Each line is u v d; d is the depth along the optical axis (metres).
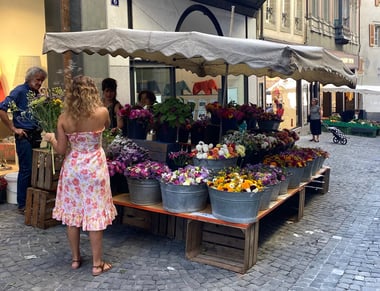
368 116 32.59
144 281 4.24
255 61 4.57
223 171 4.80
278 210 6.70
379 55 32.53
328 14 24.45
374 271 4.57
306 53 5.02
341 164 11.45
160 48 4.90
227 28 12.48
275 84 17.23
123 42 5.21
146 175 4.80
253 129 7.37
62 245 5.08
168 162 5.39
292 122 19.23
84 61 7.95
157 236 5.45
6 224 5.73
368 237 5.61
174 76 10.38
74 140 4.14
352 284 4.27
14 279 4.25
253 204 4.35
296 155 6.34
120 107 6.55
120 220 5.81
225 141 5.67
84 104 4.04
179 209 4.67
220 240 4.80
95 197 4.20
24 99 5.81
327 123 21.64
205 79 11.83
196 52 4.69
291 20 18.72
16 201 6.60
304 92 20.34
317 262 4.79
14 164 7.71
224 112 6.36
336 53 25.34
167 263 4.65
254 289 4.12
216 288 4.12
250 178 4.61
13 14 8.30
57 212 4.31
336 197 7.67
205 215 4.60
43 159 5.56
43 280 4.23
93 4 8.05
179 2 10.28
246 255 4.45
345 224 6.13
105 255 4.84
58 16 7.93
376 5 31.98
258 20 15.30
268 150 6.19
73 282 4.20
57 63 8.02
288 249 5.15
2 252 4.86
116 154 5.20
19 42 8.30
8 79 8.38
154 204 4.99
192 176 4.67
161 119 5.43
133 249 5.02
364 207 7.03
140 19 9.15
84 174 4.14
